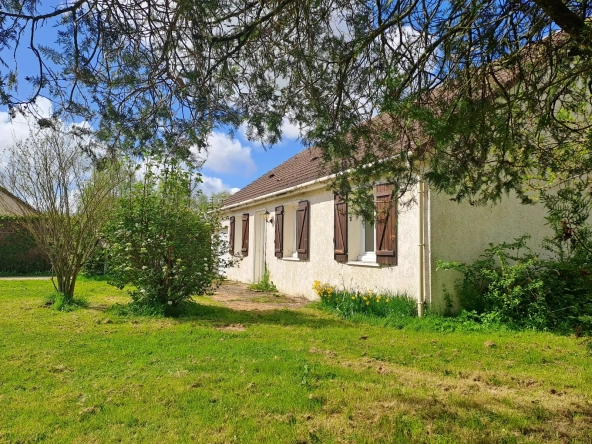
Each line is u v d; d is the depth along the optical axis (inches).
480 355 209.6
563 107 145.7
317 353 210.1
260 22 116.1
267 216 566.3
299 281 471.8
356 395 153.3
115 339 235.3
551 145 141.9
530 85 125.2
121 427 129.6
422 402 147.9
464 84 124.3
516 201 323.0
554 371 185.5
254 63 131.2
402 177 148.7
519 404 147.0
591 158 135.9
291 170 588.7
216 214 352.2
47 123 120.8
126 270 317.1
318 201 442.3
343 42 130.4
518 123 131.6
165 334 249.0
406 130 132.7
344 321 301.6
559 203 134.3
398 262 326.6
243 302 412.8
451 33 119.0
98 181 358.6
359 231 393.4
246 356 203.0
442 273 300.7
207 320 299.4
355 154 143.8
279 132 137.7
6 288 485.7
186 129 132.3
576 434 126.6
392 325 280.4
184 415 137.4
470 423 132.8
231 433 125.7
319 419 135.0
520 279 282.2
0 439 122.0
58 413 138.8
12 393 156.4
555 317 266.4
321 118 138.3
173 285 323.9
